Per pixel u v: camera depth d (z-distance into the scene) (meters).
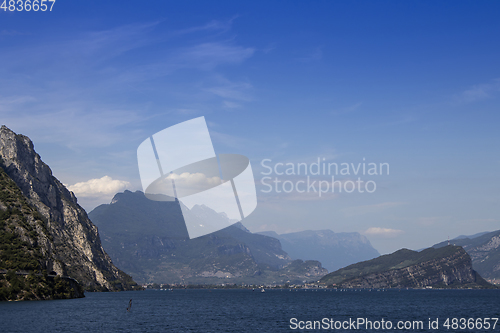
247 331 119.81
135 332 112.69
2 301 185.12
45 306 173.38
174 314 171.12
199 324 134.12
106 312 165.50
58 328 113.62
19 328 110.44
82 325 121.50
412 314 190.50
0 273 195.00
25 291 198.38
